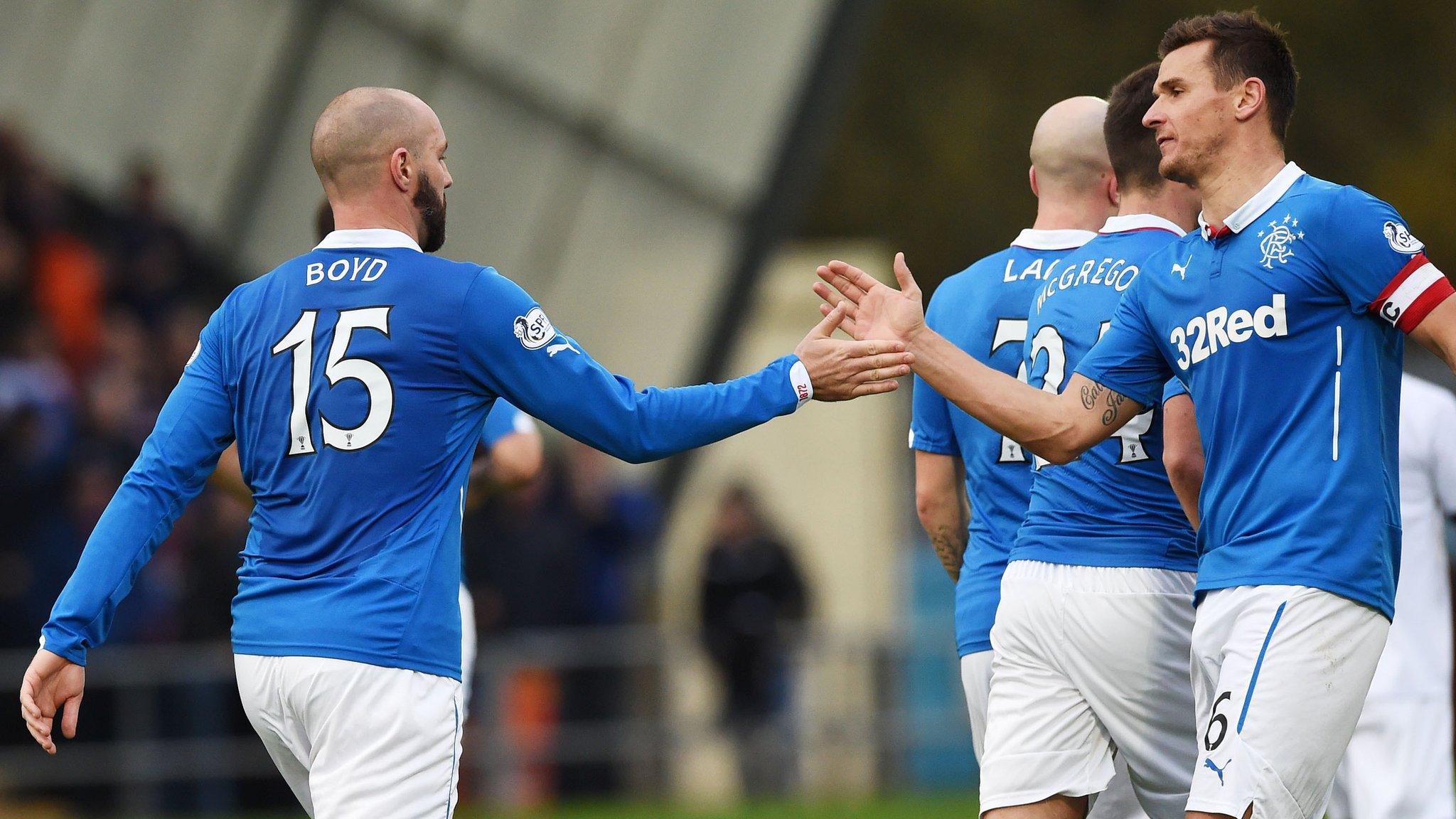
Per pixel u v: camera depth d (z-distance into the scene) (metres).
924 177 87.12
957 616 17.08
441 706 13.54
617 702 38.75
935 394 17.66
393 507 13.59
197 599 35.91
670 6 43.91
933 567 45.97
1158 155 15.82
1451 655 20.22
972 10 88.56
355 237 14.06
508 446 19.14
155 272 39.91
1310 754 13.31
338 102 14.28
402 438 13.59
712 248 45.06
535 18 44.09
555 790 38.09
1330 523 13.43
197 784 35.66
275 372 13.83
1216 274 14.03
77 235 43.56
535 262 45.38
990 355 16.77
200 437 14.16
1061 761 15.42
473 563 38.19
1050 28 88.62
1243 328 13.80
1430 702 19.86
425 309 13.69
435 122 14.45
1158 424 15.35
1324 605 13.36
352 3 44.00
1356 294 13.42
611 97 44.50
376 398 13.59
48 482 34.88
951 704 40.78
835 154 87.12
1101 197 16.88
